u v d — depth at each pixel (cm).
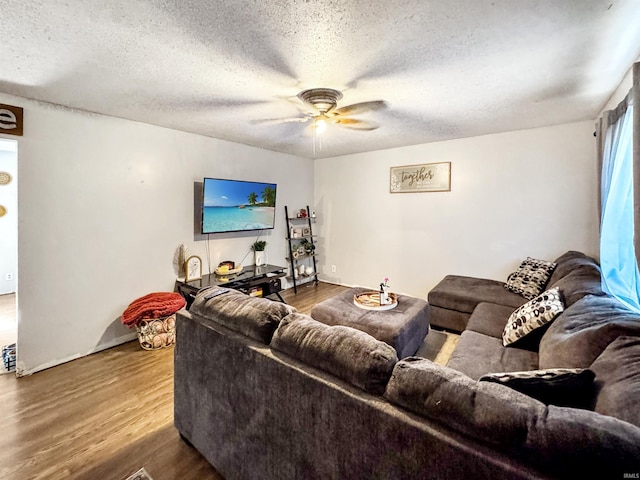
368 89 226
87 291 283
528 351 198
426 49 171
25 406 209
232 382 146
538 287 299
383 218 472
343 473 107
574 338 151
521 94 240
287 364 122
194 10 135
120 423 194
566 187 332
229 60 182
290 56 178
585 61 186
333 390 107
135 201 314
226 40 160
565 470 70
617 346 124
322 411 111
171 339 300
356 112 280
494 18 143
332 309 280
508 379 109
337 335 122
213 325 161
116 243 302
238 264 427
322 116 267
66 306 271
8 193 465
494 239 379
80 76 203
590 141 316
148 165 322
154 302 303
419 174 430
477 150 382
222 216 380
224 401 151
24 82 213
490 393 88
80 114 271
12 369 255
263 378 131
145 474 158
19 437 180
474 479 79
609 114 226
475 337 219
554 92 236
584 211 324
